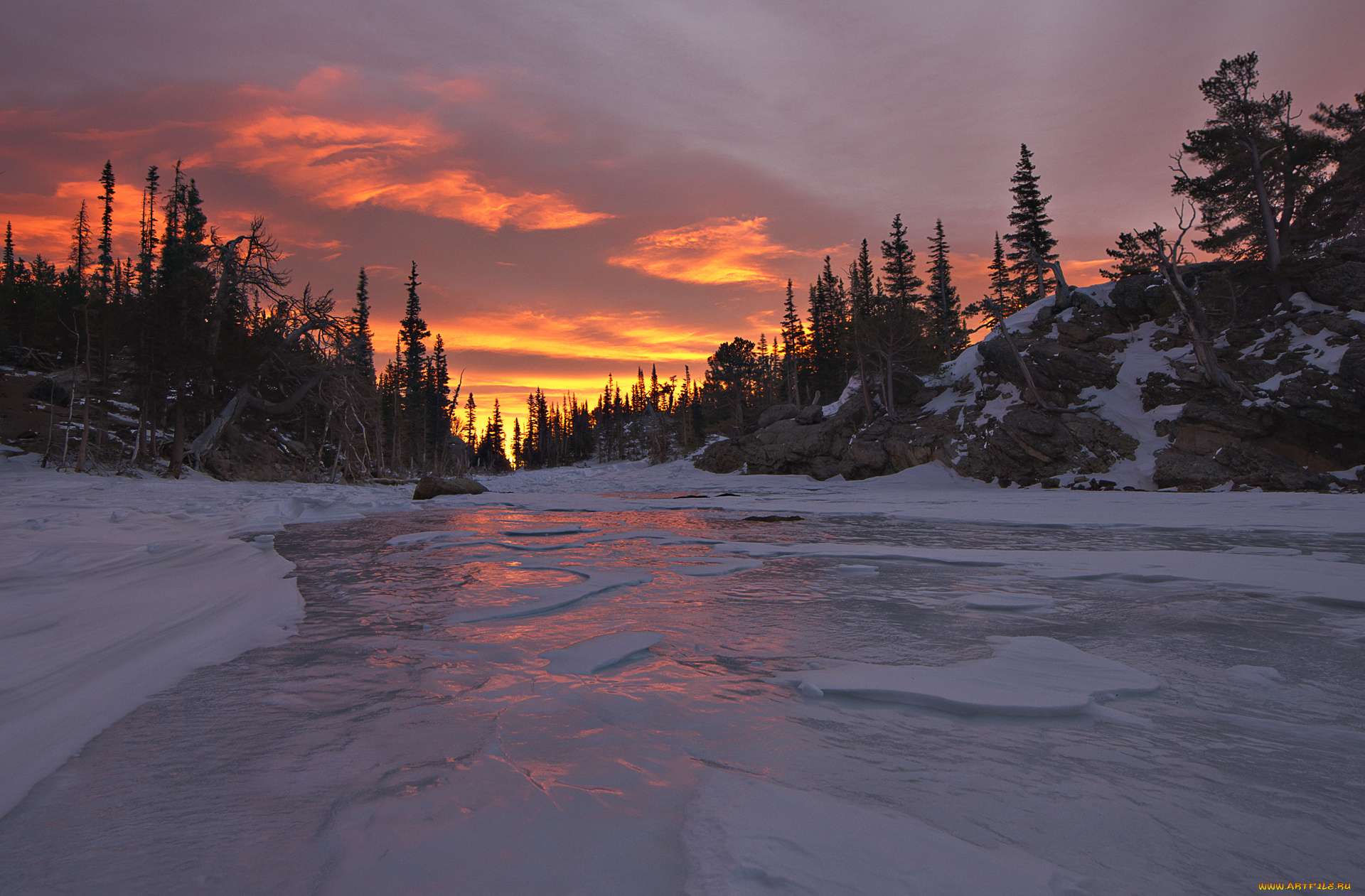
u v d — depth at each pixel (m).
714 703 3.43
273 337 35.72
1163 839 2.04
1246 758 2.71
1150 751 2.79
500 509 20.19
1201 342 29.39
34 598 6.09
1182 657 4.29
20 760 2.70
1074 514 16.47
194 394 32.12
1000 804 2.29
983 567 8.40
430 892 1.75
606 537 12.02
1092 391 33.53
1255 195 33.09
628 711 3.29
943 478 34.06
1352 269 29.25
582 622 5.42
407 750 2.79
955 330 65.38
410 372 73.50
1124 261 40.94
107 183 62.78
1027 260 51.25
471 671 4.03
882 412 43.31
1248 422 26.89
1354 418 24.73
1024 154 50.56
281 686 3.73
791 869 1.82
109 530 11.38
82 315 37.12
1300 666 4.08
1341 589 6.44
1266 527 12.90
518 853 1.95
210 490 23.58
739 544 10.88
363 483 39.00
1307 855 1.93
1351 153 30.47
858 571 8.08
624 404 120.62
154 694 3.59
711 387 76.69
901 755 2.75
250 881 1.79
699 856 1.89
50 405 32.19
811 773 2.56
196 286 31.98
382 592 6.73
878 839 2.01
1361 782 2.47
